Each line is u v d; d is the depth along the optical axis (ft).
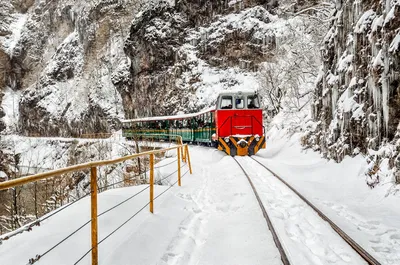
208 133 77.92
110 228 18.22
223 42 154.30
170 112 160.86
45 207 51.37
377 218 23.32
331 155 48.34
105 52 243.19
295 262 14.96
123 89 195.93
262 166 47.44
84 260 14.23
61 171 11.29
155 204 23.89
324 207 25.76
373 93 36.24
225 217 22.90
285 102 99.04
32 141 178.81
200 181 38.73
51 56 317.63
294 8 111.75
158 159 68.08
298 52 97.35
